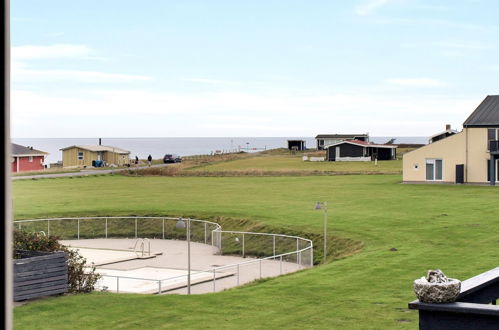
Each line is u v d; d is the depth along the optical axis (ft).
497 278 23.38
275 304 69.56
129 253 140.77
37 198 208.85
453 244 111.04
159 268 124.98
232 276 112.68
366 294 73.15
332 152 372.79
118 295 74.08
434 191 200.23
